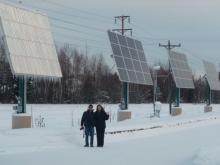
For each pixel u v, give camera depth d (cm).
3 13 2733
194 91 13512
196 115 5788
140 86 11831
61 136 2547
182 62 6356
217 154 1625
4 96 8638
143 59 4772
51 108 6556
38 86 9412
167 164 1642
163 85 12469
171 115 5672
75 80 10788
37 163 1664
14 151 2028
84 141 2522
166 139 2759
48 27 3212
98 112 2358
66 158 1812
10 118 4447
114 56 4047
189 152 2017
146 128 3475
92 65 11344
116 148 2234
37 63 2933
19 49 2791
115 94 11119
